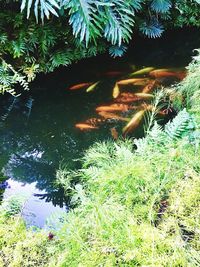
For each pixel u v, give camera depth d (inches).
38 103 146.8
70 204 100.9
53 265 70.0
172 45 186.9
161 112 133.0
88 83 155.2
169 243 66.7
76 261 69.1
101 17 138.6
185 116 100.4
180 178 82.4
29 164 120.7
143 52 179.2
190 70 134.9
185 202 75.4
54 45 156.1
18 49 140.9
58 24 149.0
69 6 128.8
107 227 72.6
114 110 140.5
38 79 154.6
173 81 156.3
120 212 75.7
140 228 71.2
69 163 119.6
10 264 72.7
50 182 111.8
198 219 71.1
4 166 120.1
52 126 137.6
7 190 106.8
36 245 76.5
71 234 73.8
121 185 83.9
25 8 142.1
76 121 138.3
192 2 191.3
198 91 116.3
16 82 144.5
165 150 91.3
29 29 145.2
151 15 178.5
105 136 128.0
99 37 162.1
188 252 65.2
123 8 143.1
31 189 108.4
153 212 75.0
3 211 84.7
